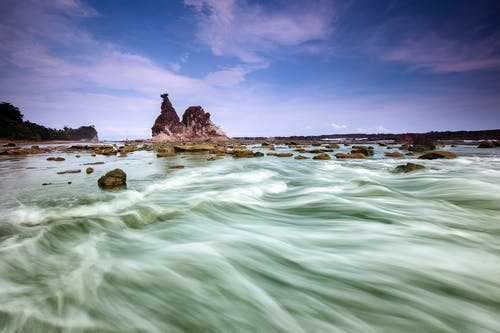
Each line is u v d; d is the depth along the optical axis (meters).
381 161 17.84
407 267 3.64
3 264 3.54
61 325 2.55
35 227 5.13
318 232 5.05
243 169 14.24
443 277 3.39
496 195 7.23
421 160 17.94
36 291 3.03
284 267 3.73
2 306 2.76
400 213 6.16
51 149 34.34
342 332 2.55
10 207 6.39
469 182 8.62
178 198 7.44
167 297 3.03
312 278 3.45
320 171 13.68
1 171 12.90
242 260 3.91
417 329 2.57
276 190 9.24
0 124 74.94
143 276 3.40
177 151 28.64
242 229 5.27
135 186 9.09
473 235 4.78
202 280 3.38
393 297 3.04
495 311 2.79
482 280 3.31
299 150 30.34
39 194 7.77
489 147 29.03
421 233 4.90
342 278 3.43
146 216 5.86
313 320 2.71
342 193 8.26
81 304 2.85
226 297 3.06
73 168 14.17
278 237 4.81
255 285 3.29
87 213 6.02
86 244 4.38
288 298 3.05
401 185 9.65
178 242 4.56
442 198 7.52
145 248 4.28
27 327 2.54
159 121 82.69
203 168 14.48
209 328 2.61
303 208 6.80
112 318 2.68
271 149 32.72
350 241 4.59
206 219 5.87
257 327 2.63
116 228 5.19
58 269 3.53
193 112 87.62
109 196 7.52
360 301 2.99
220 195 7.83
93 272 3.46
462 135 53.69
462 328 2.59
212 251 4.17
